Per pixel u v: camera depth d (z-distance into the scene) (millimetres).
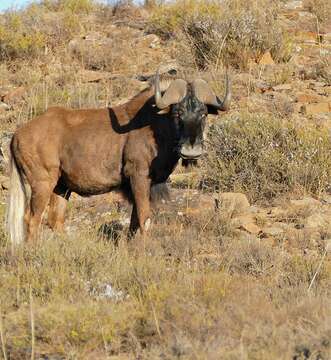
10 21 74875
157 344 25750
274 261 33688
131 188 37125
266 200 44906
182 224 40188
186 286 29438
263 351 23562
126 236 36688
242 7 73750
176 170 49312
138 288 29891
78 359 25219
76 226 41438
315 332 24969
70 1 82312
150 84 37938
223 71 64125
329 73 63062
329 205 43594
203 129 35719
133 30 75500
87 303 28391
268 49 66875
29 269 31625
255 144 47781
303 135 48656
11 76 67062
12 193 38125
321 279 31391
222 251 35938
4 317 28016
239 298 28188
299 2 80438
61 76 65812
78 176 37375
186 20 71062
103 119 37469
